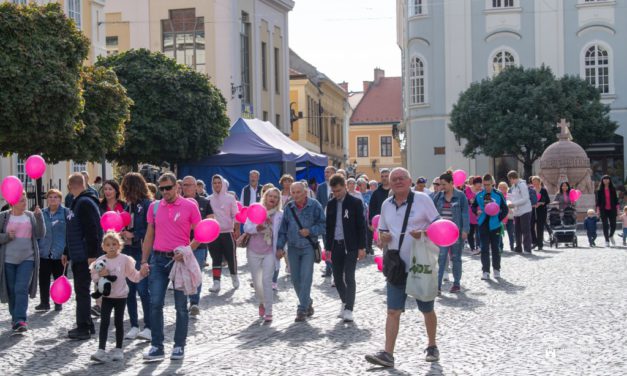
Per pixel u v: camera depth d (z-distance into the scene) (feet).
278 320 43.06
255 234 43.11
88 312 39.01
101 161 97.76
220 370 31.12
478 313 43.37
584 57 189.67
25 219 41.42
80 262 38.91
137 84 119.75
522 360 31.32
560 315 41.88
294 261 42.93
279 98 210.18
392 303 30.89
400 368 30.45
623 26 188.44
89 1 127.75
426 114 191.83
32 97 80.89
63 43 84.23
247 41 191.11
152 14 183.01
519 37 190.90
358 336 37.76
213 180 55.16
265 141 115.44
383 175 59.21
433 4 191.31
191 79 121.19
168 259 33.96
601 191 90.84
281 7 210.79
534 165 184.75
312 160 117.91
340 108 316.81
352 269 42.39
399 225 30.91
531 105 169.99
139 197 40.14
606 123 173.88
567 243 89.40
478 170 188.55
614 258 73.41
